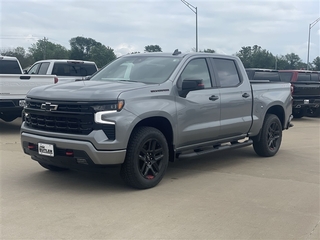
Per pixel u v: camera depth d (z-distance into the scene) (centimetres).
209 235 418
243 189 585
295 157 828
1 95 996
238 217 471
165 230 427
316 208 510
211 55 704
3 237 404
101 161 518
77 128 525
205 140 671
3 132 1091
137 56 699
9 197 528
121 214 471
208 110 658
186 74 638
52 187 577
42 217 459
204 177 650
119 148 522
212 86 682
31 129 571
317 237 421
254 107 765
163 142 582
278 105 836
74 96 527
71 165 547
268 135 818
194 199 532
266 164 758
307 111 1667
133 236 411
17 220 449
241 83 744
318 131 1258
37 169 679
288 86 878
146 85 575
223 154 852
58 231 420
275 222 459
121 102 526
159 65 644
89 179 622
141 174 559
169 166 728
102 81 624
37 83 1056
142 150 556
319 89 1570
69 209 486
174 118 596
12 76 1009
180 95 610
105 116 516
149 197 536
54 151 536
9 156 774
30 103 578
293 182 630
